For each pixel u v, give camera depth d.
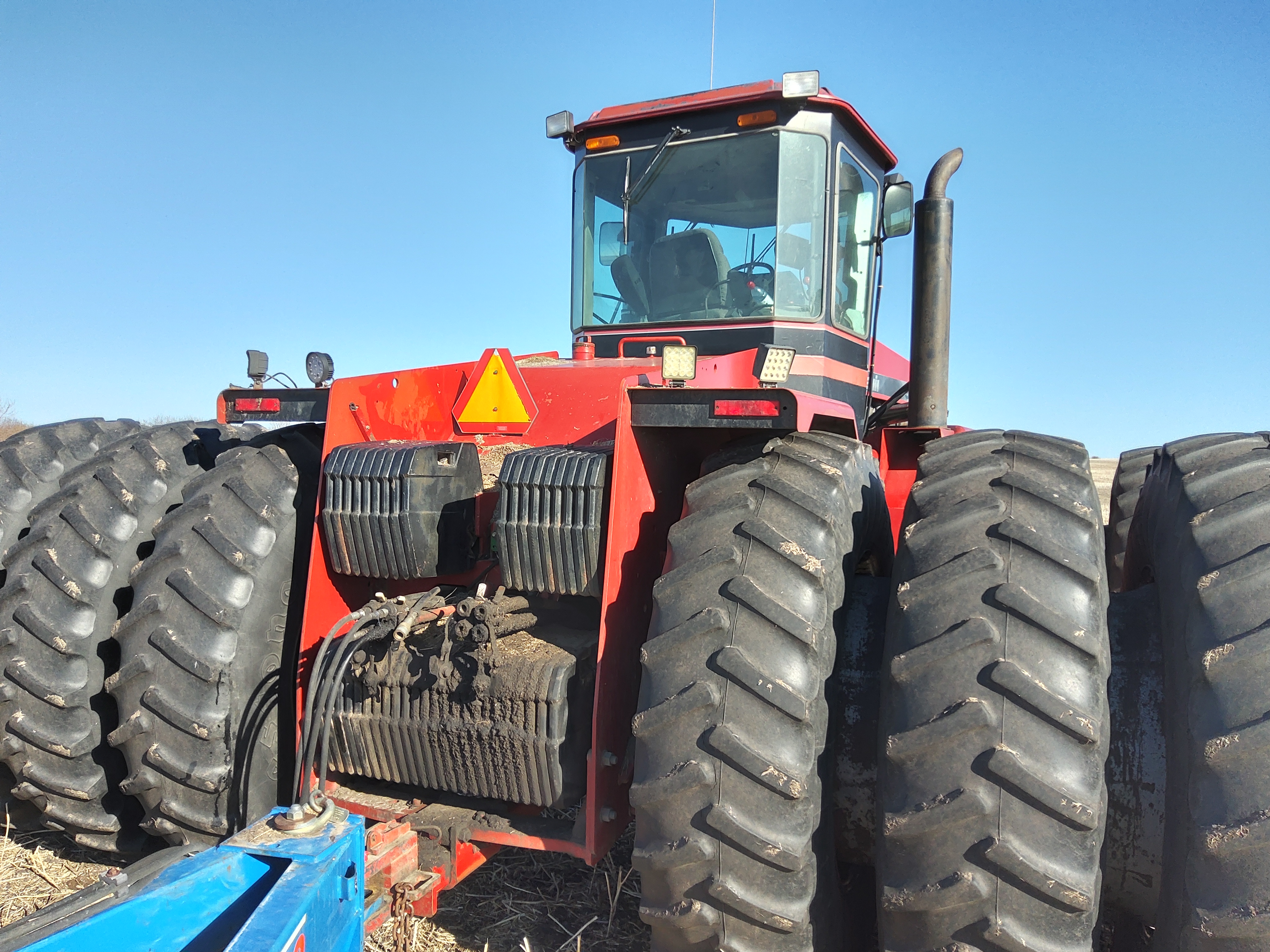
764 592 1.92
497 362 2.88
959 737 1.69
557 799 2.32
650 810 1.89
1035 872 1.60
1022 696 1.66
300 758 2.20
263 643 2.60
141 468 2.92
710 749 1.84
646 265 3.88
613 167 3.94
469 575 2.84
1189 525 1.93
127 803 2.77
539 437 2.81
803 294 3.68
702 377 2.87
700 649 1.92
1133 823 1.93
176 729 2.43
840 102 3.61
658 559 2.50
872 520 2.44
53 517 2.80
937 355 3.07
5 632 2.63
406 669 2.48
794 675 1.86
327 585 2.70
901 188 4.04
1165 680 1.91
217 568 2.54
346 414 2.81
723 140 3.71
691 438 2.68
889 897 1.73
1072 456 2.03
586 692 2.41
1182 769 1.73
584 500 2.27
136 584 2.53
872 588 2.25
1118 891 1.99
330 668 2.25
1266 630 1.66
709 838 1.83
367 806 2.59
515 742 2.32
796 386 3.64
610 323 3.98
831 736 2.00
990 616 1.75
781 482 2.10
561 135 3.98
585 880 3.01
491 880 2.99
